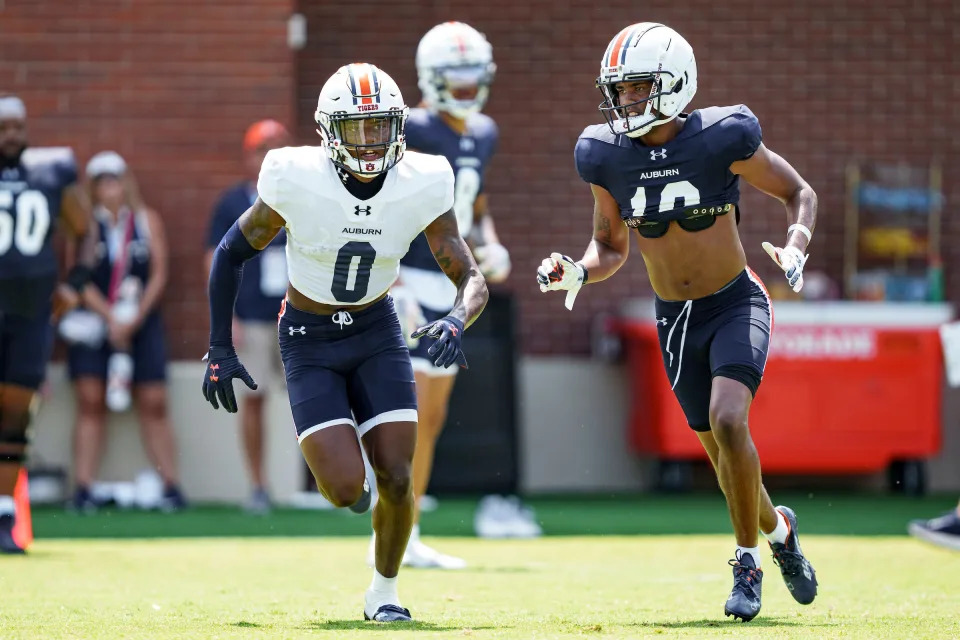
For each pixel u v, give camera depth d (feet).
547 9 148.15
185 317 131.64
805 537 105.19
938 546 97.35
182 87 131.85
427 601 67.62
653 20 148.66
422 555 85.30
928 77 150.92
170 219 131.64
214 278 58.80
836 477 148.36
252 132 127.24
